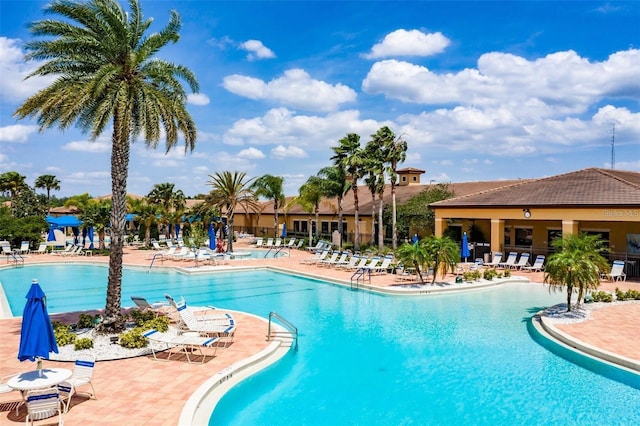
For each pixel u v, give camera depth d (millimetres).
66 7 12648
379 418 8727
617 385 10258
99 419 7969
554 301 19062
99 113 12578
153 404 8594
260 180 47375
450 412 8977
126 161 13492
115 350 11766
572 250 16109
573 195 27203
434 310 17562
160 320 13562
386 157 36094
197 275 27109
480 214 30938
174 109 13930
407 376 10812
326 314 16969
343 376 10797
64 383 8359
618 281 23219
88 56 13406
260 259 33688
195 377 9977
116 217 13320
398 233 41219
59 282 25125
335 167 40312
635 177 33281
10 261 33000
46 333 8672
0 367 10594
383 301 19328
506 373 11000
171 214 49562
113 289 13297
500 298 19797
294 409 9109
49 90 12906
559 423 8492
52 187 74938
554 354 12352
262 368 11023
